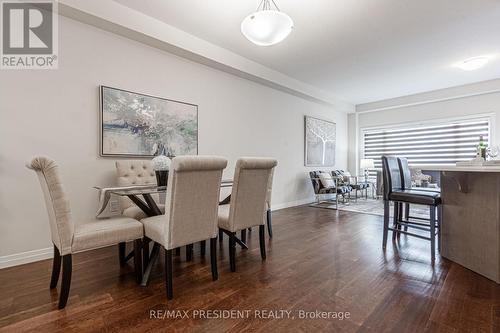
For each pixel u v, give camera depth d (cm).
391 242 288
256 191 224
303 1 258
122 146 292
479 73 463
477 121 522
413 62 415
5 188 225
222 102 401
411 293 174
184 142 350
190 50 329
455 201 227
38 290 179
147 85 313
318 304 161
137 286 185
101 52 277
